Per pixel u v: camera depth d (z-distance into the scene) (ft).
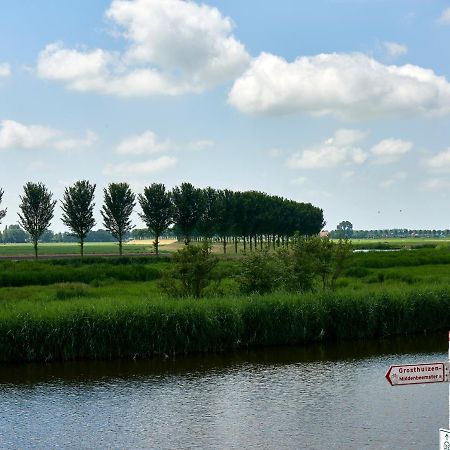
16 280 151.33
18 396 67.21
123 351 87.30
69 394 67.87
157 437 52.75
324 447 49.01
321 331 99.25
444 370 31.60
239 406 61.82
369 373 76.69
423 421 55.62
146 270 167.32
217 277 116.78
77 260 225.76
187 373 77.71
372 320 102.99
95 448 50.47
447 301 111.04
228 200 363.35
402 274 163.73
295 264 119.96
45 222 268.62
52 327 85.25
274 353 90.48
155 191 302.66
